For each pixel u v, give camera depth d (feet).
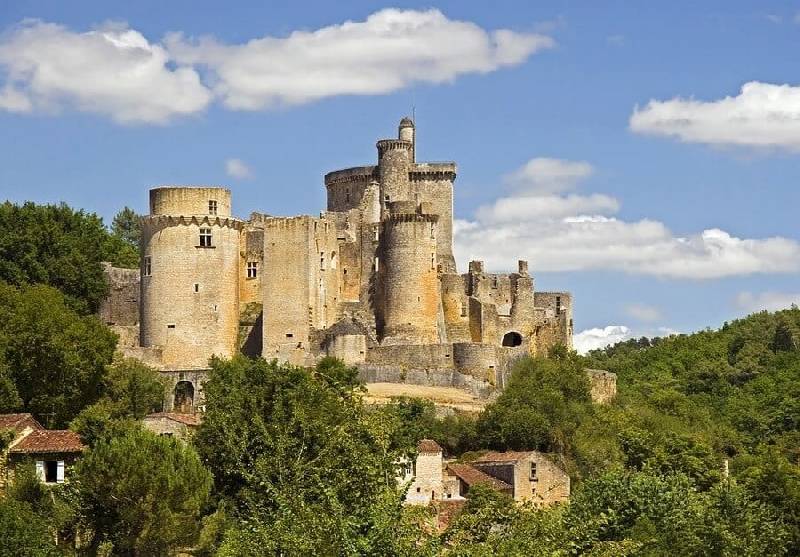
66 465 426.92
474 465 597.52
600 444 634.43
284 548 310.24
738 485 484.74
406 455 410.11
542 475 591.78
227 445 436.76
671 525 408.46
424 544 299.99
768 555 440.04
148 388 586.04
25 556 370.12
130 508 400.88
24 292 613.93
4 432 430.20
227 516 424.05
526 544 306.96
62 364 536.01
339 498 331.98
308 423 424.46
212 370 555.69
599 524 343.87
